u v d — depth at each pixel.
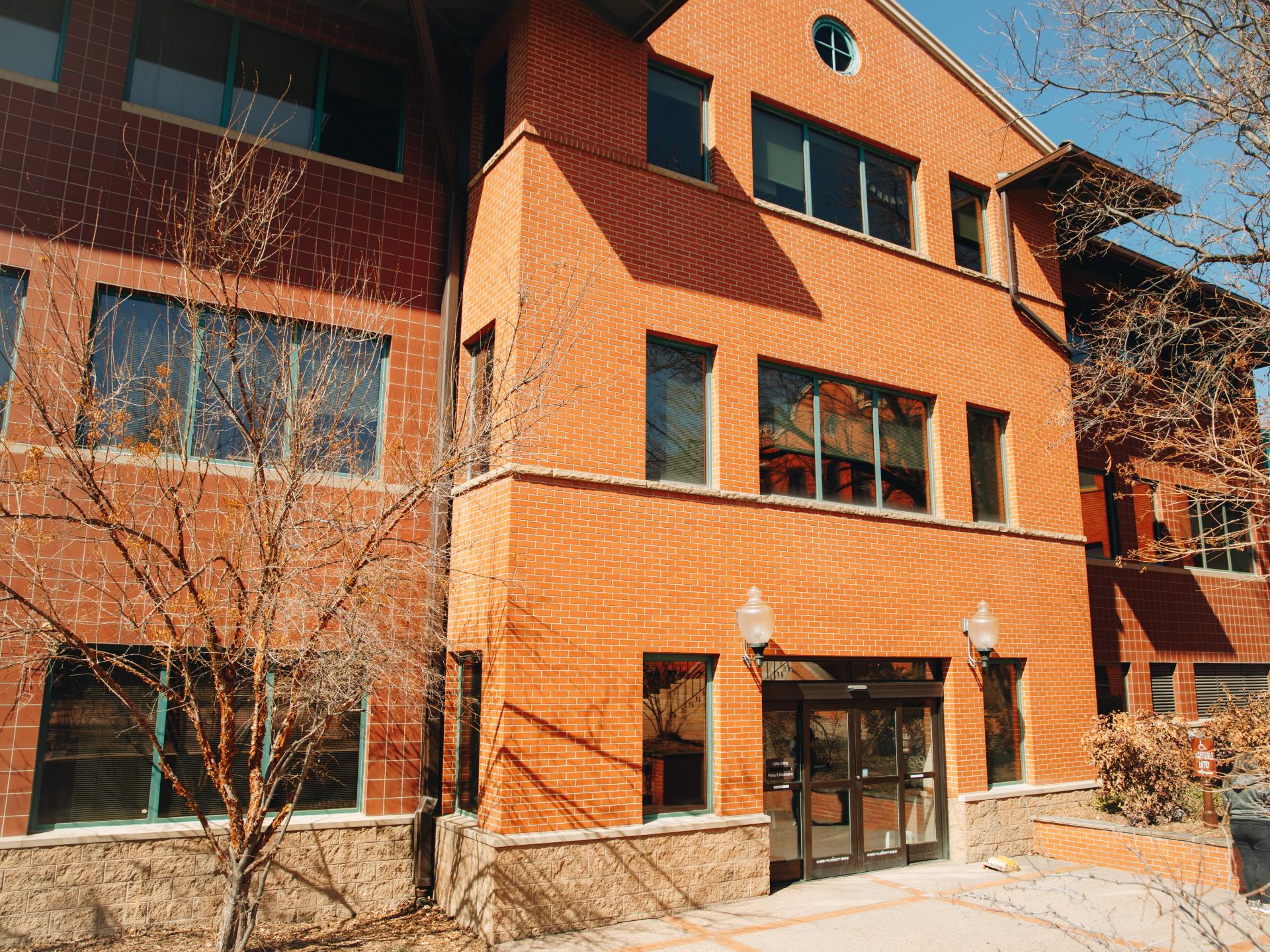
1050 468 14.48
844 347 12.50
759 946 8.36
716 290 11.45
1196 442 13.88
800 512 11.49
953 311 13.87
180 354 8.59
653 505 10.35
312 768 9.46
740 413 11.34
